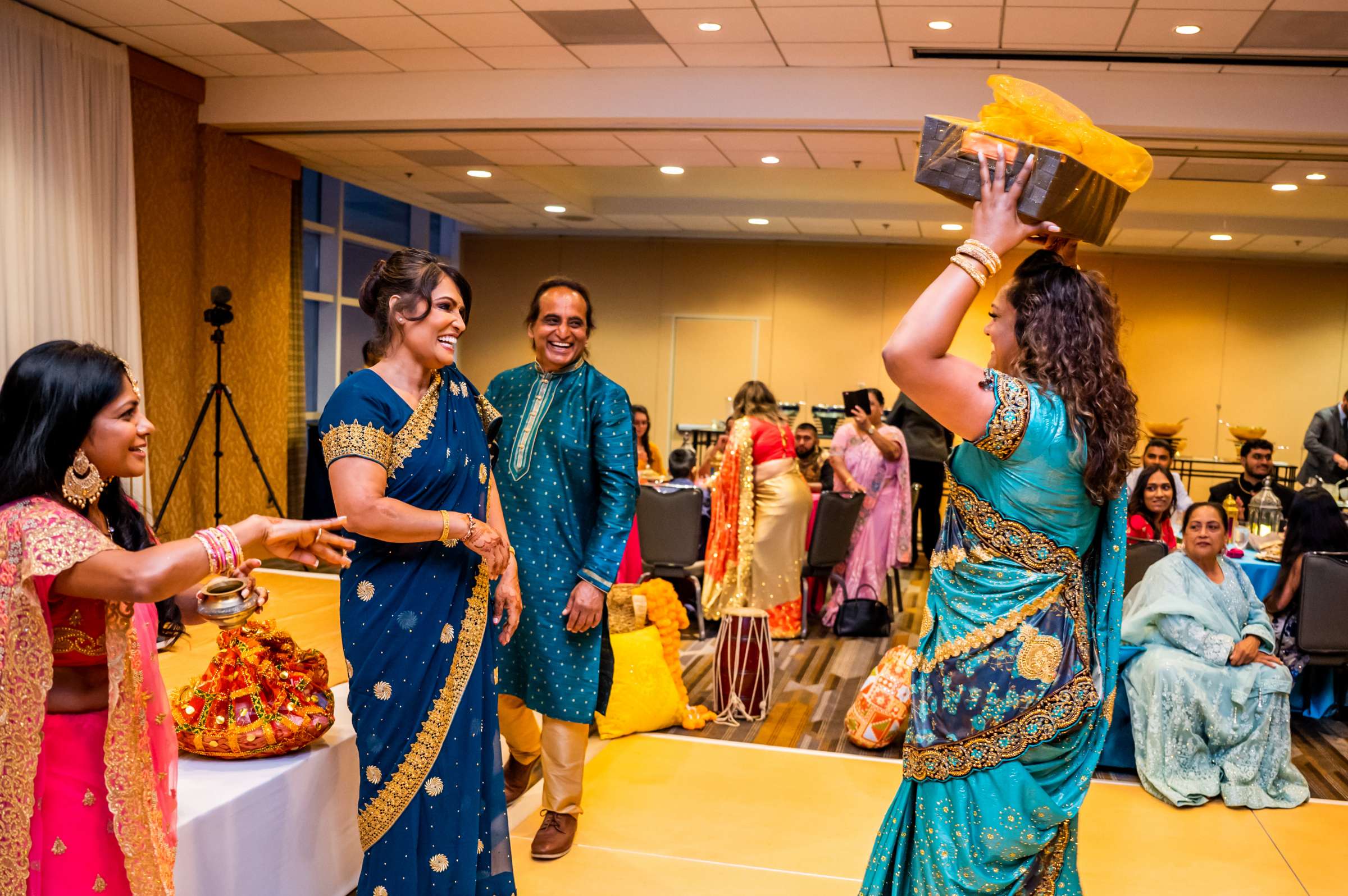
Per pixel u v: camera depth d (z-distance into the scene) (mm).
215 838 2137
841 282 11680
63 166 6227
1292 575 4586
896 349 1627
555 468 2941
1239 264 10883
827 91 6520
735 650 4359
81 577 1539
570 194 10266
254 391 8336
